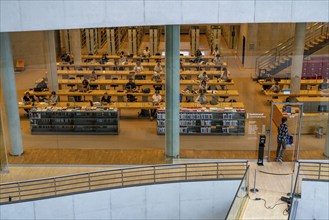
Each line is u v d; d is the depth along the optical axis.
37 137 16.31
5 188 13.48
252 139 16.34
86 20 13.91
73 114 16.19
